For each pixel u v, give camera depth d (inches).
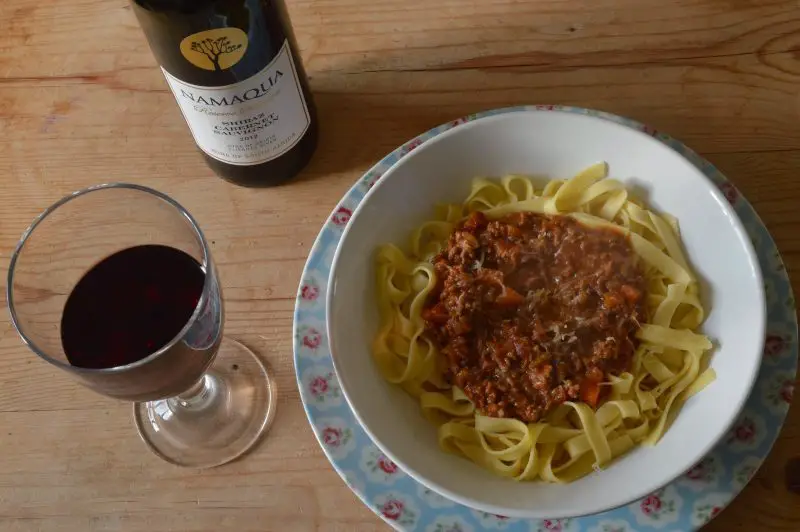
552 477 17.9
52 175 22.0
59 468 19.4
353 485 18.1
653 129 20.3
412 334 19.5
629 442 18.1
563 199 20.1
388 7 23.0
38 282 18.2
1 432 19.8
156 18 17.4
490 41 22.5
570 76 22.0
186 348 16.7
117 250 19.3
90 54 23.1
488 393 18.8
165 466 19.3
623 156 19.5
